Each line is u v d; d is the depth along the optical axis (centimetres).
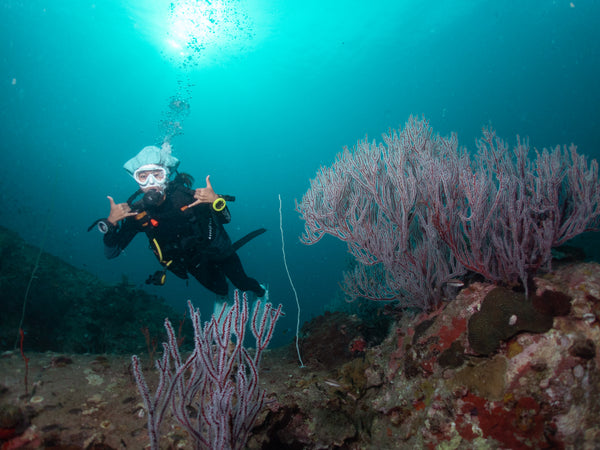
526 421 198
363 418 263
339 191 314
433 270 300
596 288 214
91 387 265
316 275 3416
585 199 234
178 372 179
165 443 217
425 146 321
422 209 305
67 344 564
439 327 257
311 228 350
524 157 275
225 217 408
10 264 635
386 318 450
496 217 271
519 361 207
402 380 261
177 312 792
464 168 263
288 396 274
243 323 184
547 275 241
